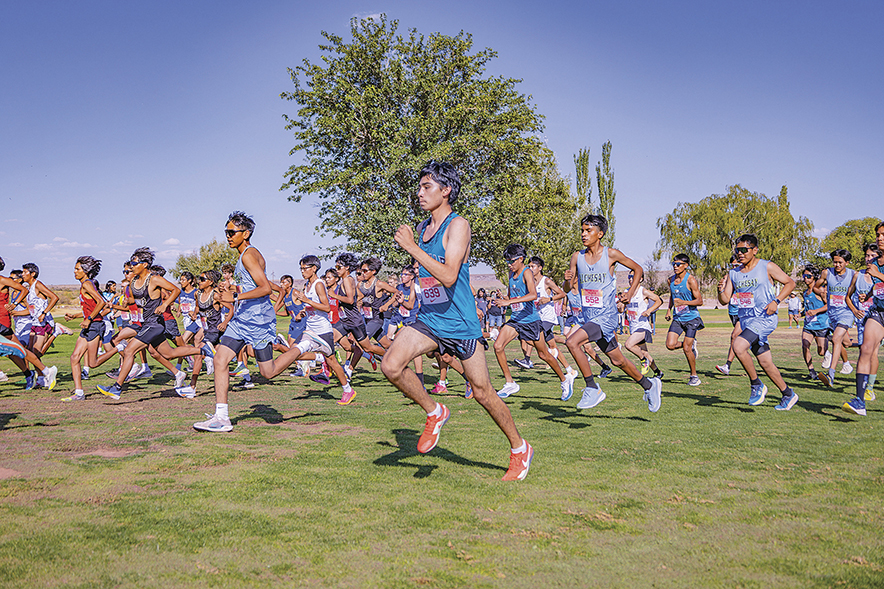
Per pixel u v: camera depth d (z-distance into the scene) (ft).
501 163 101.14
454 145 93.20
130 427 19.75
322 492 12.10
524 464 13.07
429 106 97.76
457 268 11.66
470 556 8.86
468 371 12.58
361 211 91.56
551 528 10.07
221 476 13.34
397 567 8.46
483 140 95.45
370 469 14.02
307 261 24.97
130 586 7.76
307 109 98.84
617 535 9.75
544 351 26.66
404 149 88.22
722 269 199.52
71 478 13.10
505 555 8.92
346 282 31.81
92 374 38.47
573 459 15.01
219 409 19.01
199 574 8.18
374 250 93.25
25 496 11.74
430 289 12.33
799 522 10.34
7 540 9.32
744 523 10.32
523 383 33.63
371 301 35.01
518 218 98.89
